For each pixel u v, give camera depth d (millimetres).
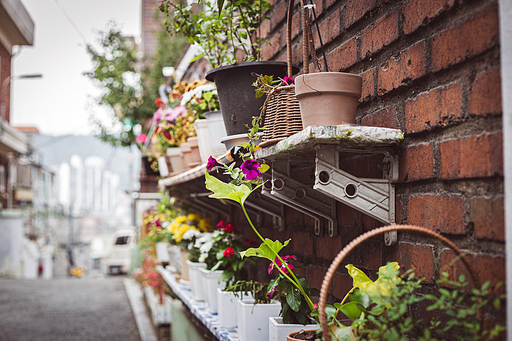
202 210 3611
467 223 1027
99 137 8258
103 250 34312
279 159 1589
